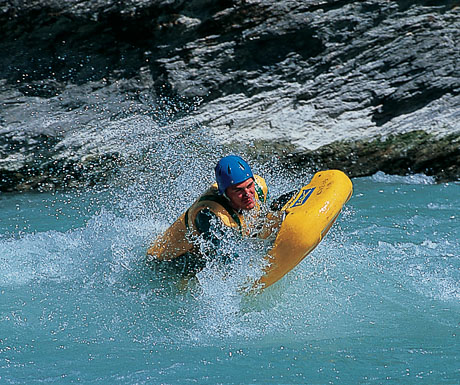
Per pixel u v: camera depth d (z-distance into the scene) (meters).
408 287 18.50
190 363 14.81
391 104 30.69
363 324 16.58
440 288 18.38
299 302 17.81
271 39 29.67
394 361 14.52
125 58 29.98
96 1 28.20
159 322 17.03
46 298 18.50
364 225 23.88
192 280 18.05
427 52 30.16
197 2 28.72
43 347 15.79
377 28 29.84
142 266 19.12
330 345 15.50
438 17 29.84
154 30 29.09
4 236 23.89
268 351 15.31
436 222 24.02
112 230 22.44
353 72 30.56
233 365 14.69
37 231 24.42
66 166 30.20
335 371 14.22
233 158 17.22
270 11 29.16
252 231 17.61
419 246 21.48
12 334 16.45
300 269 19.53
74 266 20.55
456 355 14.66
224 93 30.70
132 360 15.05
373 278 19.05
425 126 30.59
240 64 30.27
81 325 16.94
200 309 17.34
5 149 29.81
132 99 30.62
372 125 30.88
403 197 27.36
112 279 19.34
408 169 30.81
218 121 30.77
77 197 28.70
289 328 16.55
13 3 27.50
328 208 17.64
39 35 28.66
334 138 30.80
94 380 14.10
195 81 30.23
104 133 30.48
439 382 13.52
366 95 30.75
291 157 30.81
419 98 30.66
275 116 30.95
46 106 30.14
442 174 30.52
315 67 30.41
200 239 17.33
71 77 30.03
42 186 30.22
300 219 17.36
